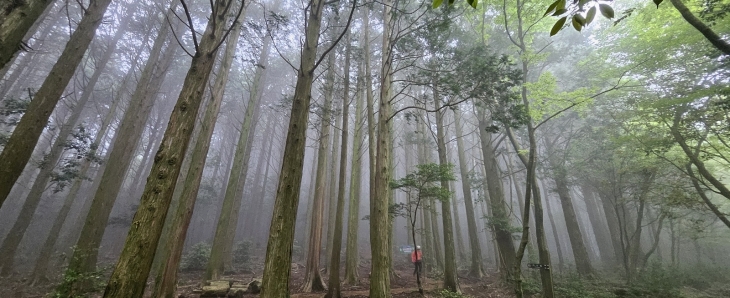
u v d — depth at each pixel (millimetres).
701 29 6066
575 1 1592
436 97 11234
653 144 10047
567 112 15578
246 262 18594
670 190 11336
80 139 11539
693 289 12133
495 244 17141
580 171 15586
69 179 11656
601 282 11930
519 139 17297
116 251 20266
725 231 17250
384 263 7148
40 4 4242
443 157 11078
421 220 19359
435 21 8883
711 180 8898
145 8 17922
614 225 17328
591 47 14930
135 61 17797
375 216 7570
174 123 3844
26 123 6000
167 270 7789
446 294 8875
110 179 9562
